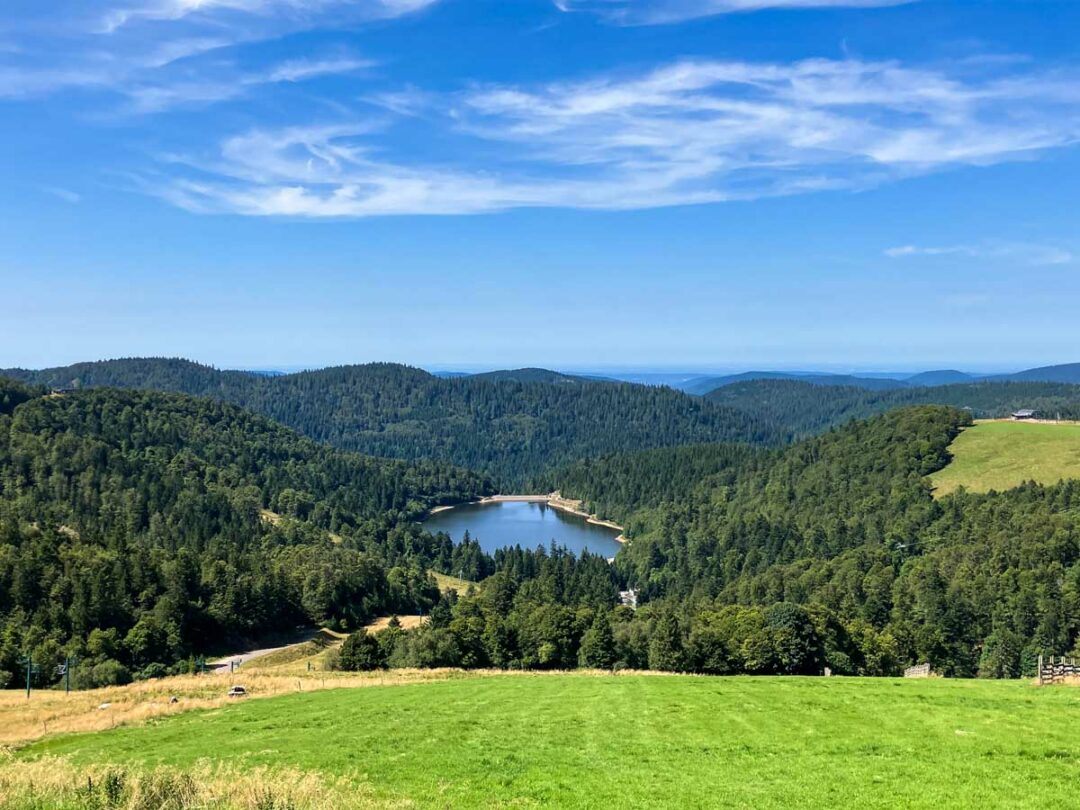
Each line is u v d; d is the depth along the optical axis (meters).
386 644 87.50
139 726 38.28
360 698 43.28
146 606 111.62
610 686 43.34
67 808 16.66
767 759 24.34
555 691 42.53
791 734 27.64
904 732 26.98
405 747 27.50
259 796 17.45
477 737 29.14
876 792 20.17
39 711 45.59
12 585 105.50
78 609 103.12
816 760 23.86
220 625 116.69
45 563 112.62
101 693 54.16
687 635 81.44
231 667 103.31
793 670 76.81
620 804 19.56
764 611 86.31
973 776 21.44
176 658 101.81
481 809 18.98
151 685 58.25
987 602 100.25
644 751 25.97
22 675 86.31
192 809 16.72
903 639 88.88
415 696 42.94
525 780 22.23
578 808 19.25
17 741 34.69
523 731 30.22
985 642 92.25
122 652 99.12
